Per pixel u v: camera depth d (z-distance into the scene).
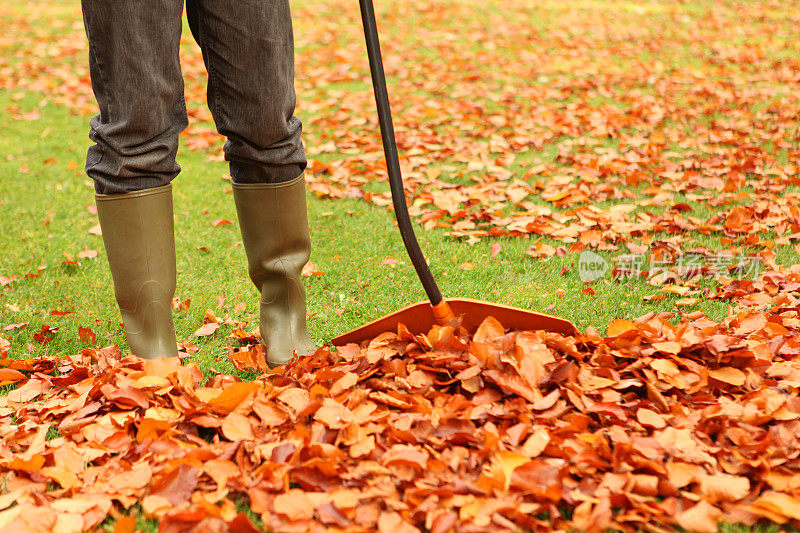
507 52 7.47
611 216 3.31
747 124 4.76
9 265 3.02
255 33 1.82
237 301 2.69
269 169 2.04
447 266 2.93
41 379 2.05
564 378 1.83
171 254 2.04
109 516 1.51
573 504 1.47
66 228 3.48
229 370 2.18
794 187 3.64
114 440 1.71
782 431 1.65
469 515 1.42
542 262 2.93
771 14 9.35
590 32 8.43
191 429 1.77
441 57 7.23
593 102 5.57
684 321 2.27
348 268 2.94
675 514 1.44
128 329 2.08
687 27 8.70
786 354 2.03
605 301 2.56
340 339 2.19
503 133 4.80
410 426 1.70
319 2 10.06
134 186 1.92
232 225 3.49
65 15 9.45
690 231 3.17
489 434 1.61
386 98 1.90
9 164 4.47
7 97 6.04
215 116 2.00
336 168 4.18
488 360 1.85
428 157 4.38
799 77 6.16
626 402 1.83
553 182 3.82
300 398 1.82
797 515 1.40
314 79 6.48
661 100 5.47
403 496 1.51
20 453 1.71
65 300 2.70
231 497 1.55
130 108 1.80
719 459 1.61
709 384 1.90
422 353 2.01
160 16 1.78
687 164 4.01
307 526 1.40
